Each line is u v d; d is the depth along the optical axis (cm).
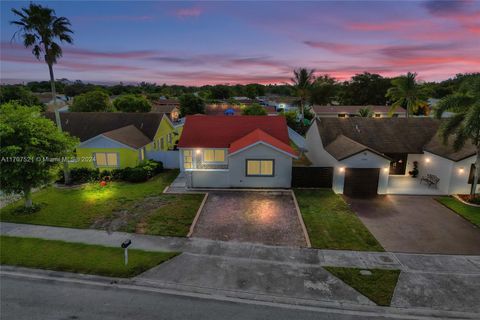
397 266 1195
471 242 1392
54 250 1320
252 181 2181
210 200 1947
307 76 5528
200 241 1409
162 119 3269
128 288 1065
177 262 1227
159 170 2708
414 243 1383
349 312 943
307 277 1123
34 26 2023
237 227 1557
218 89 13350
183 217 1677
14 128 1639
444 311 948
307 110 5788
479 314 937
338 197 1981
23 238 1437
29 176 1655
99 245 1368
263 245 1371
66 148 1859
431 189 2103
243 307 963
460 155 1942
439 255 1280
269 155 2123
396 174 2409
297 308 960
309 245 1364
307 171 2144
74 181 2378
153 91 14538
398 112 5938
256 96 14925
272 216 1692
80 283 1095
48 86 13662
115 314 927
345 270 1165
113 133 2598
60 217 1684
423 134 2434
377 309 957
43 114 3222
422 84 4706
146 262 1220
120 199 1975
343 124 2619
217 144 2445
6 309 950
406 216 1681
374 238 1429
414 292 1036
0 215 1716
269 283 1088
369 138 2439
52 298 1009
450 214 1708
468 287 1062
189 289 1058
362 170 2009
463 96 1800
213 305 973
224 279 1113
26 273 1159
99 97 4834
